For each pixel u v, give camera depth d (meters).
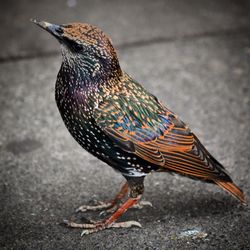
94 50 4.81
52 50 9.23
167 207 5.71
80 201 5.83
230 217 5.50
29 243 5.18
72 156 6.64
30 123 7.36
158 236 5.24
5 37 9.58
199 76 8.47
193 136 5.29
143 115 5.06
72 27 4.80
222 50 9.18
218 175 5.17
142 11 10.46
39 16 10.19
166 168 5.17
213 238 5.19
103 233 5.31
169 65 8.78
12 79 8.46
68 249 5.09
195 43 9.39
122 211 5.34
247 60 8.88
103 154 5.17
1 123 7.33
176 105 7.72
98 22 9.99
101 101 4.94
